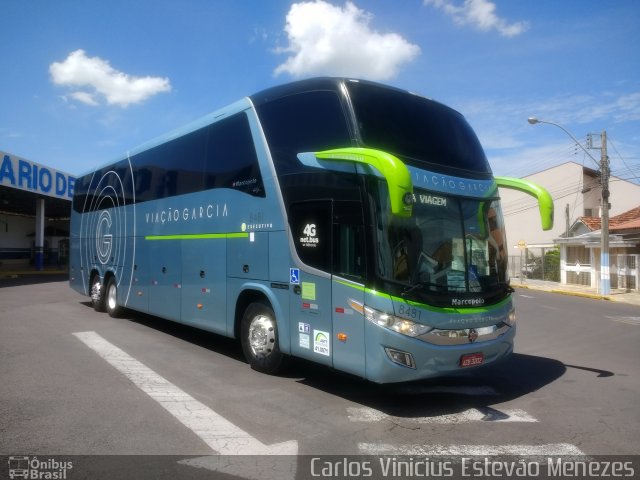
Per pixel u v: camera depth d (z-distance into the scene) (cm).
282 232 682
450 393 666
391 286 557
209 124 864
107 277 1287
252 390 650
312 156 636
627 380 747
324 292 616
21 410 559
